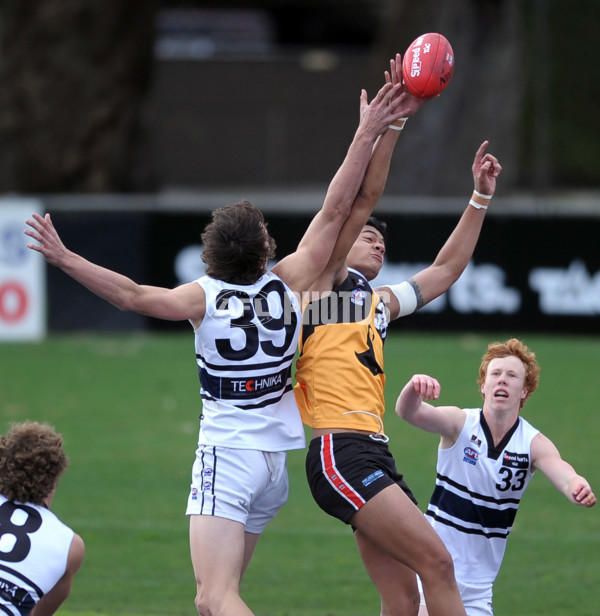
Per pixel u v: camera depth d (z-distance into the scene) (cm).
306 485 2917
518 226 4666
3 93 5844
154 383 4081
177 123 10888
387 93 1557
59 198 4616
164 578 2178
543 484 2988
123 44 5941
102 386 4009
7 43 5825
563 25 10950
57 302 4812
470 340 4712
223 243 1498
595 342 4678
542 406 3700
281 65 10869
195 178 10906
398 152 6169
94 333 4891
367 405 1521
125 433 3388
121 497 2744
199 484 1489
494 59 6084
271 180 10925
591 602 2053
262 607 2028
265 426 1501
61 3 5791
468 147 6131
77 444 3241
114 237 4619
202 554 1452
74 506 2656
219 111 10881
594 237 4638
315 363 1541
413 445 3256
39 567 1389
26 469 1419
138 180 6169
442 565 1436
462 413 1652
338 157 10912
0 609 1360
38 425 1473
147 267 4644
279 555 2369
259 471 1492
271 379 1511
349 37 13388
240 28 12550
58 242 1417
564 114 10800
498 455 1617
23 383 4022
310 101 10888
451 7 6059
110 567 2242
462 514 1636
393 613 1571
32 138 5859
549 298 4694
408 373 4122
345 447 1488
